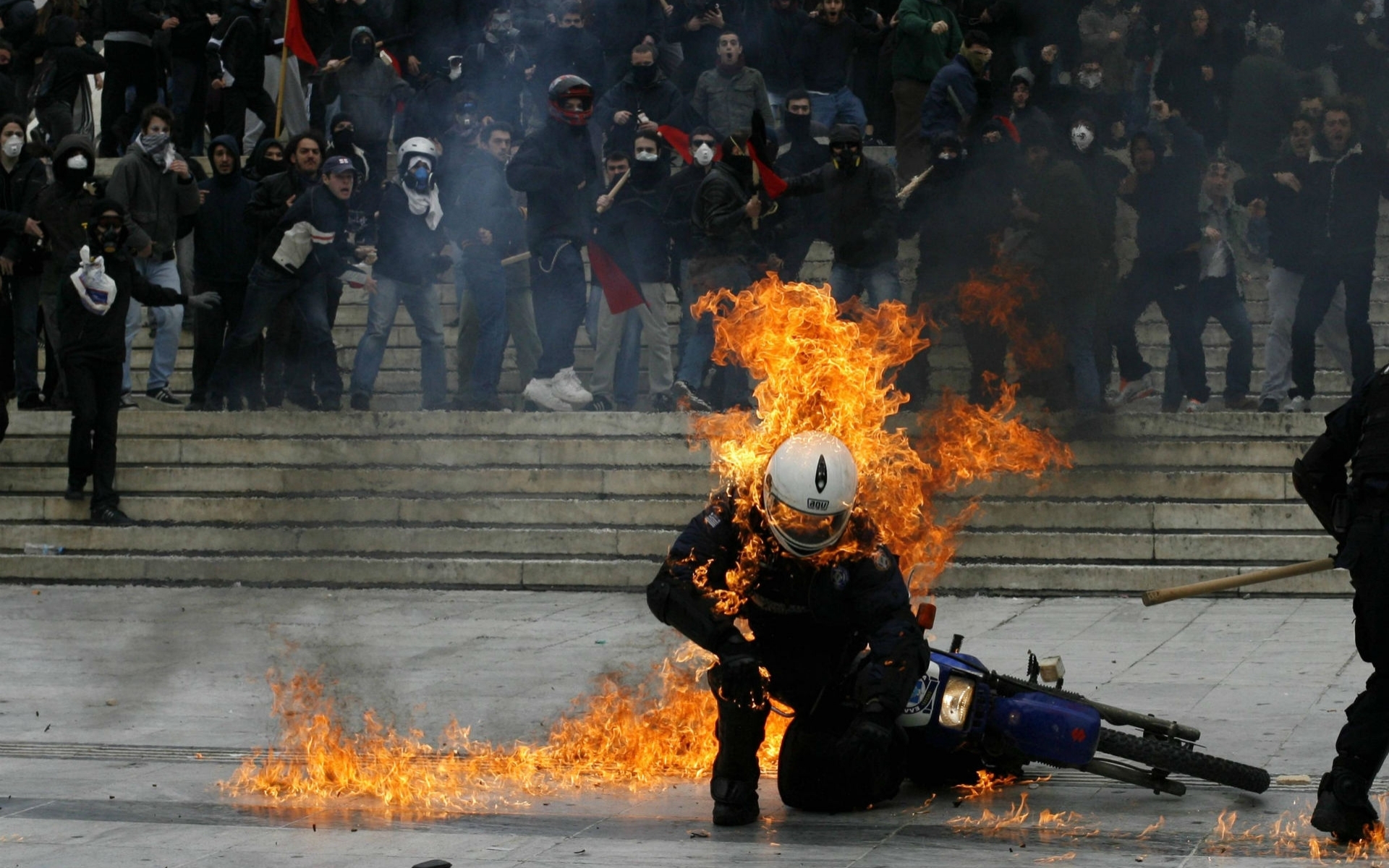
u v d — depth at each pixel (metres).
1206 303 48.56
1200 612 37.44
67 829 19.78
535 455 46.56
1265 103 54.16
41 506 46.53
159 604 40.56
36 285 51.03
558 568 42.66
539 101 58.03
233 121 59.91
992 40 52.84
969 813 20.47
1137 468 43.91
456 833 19.56
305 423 48.25
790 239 45.62
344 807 21.03
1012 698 21.23
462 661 32.25
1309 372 46.59
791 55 57.50
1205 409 47.81
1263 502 42.50
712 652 20.05
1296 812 20.27
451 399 54.38
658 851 18.59
